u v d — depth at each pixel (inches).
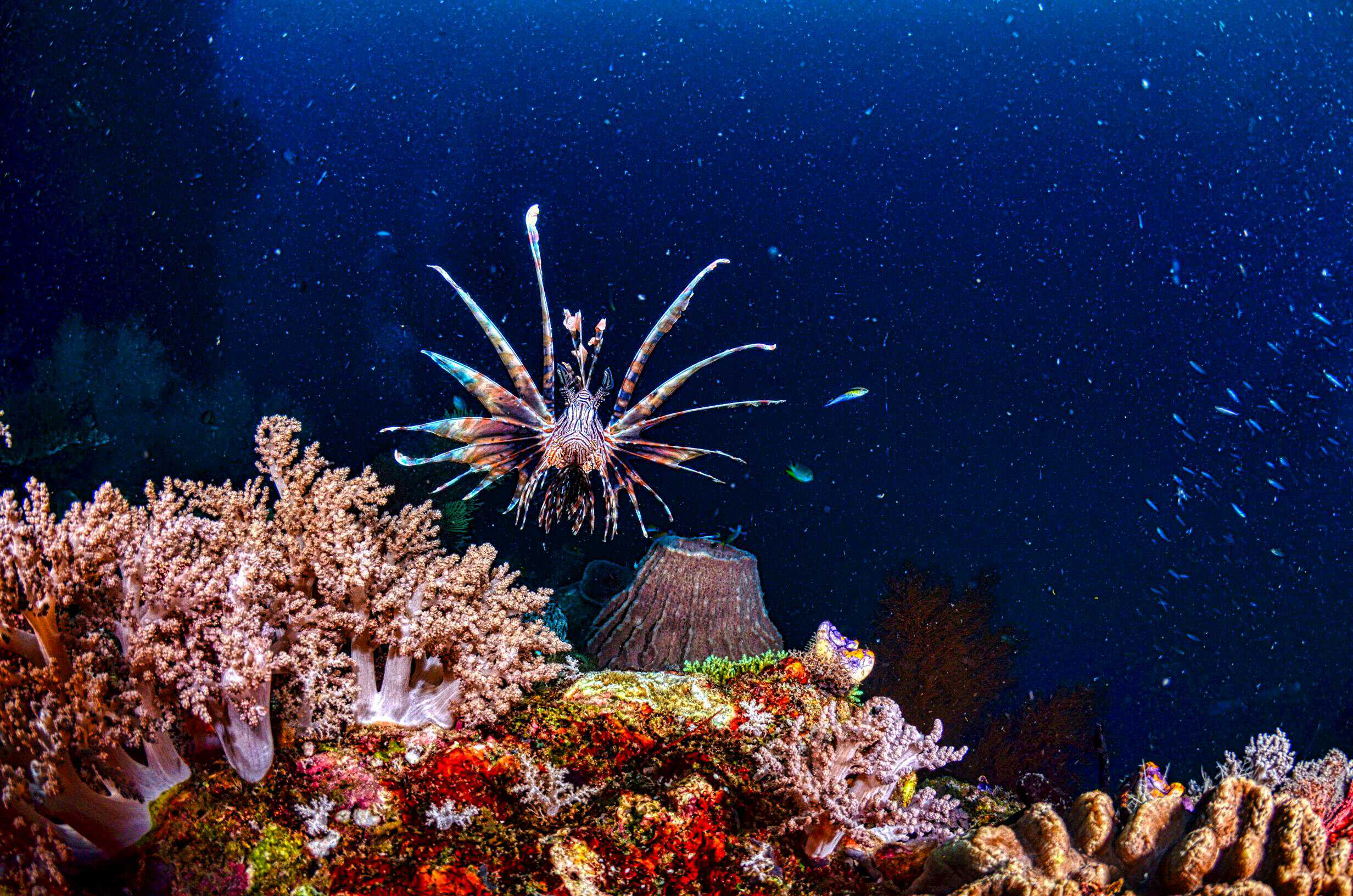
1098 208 1472.7
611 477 113.5
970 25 1487.5
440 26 1375.5
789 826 106.1
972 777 313.0
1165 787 133.8
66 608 100.0
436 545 130.1
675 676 139.3
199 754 98.8
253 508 118.3
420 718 112.0
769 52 1585.9
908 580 349.7
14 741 83.4
